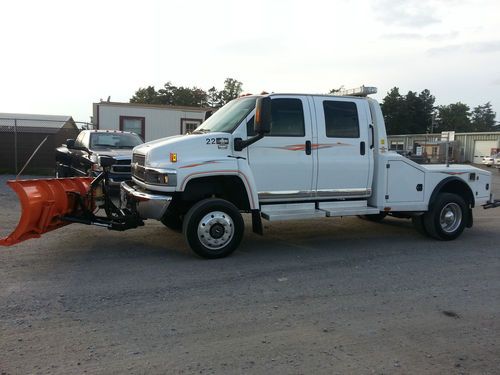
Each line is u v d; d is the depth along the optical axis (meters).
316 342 3.94
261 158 6.70
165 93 68.81
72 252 6.69
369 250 7.33
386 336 4.09
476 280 5.84
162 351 3.70
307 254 6.96
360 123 7.39
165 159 6.24
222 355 3.66
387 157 7.52
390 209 7.64
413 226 8.97
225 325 4.25
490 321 4.49
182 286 5.30
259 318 4.43
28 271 5.73
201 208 6.27
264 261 6.48
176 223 8.02
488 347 3.92
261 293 5.14
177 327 4.17
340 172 7.24
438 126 109.81
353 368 3.50
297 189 6.97
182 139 6.36
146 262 6.25
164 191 6.17
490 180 8.70
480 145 53.19
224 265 6.20
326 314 4.57
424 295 5.21
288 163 6.85
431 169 8.02
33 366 3.41
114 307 4.61
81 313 4.44
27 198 5.87
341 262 6.55
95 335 3.96
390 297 5.12
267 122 6.22
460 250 7.48
